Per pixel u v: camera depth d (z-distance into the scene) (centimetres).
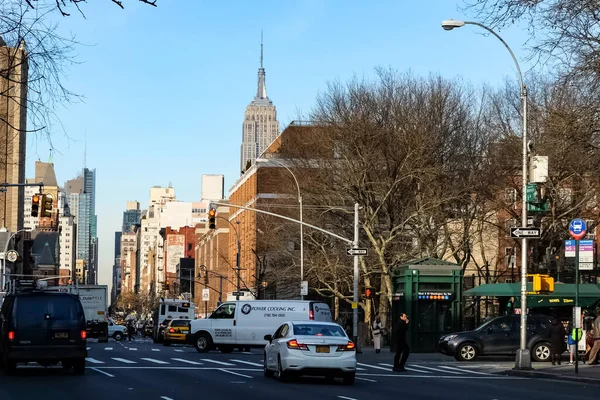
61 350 2464
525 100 3131
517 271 6141
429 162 5281
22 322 2450
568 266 5497
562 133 2777
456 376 2822
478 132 5459
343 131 5388
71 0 1115
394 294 4366
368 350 4812
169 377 2472
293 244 6166
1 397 1812
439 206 5288
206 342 4288
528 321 3653
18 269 13400
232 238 10719
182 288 16412
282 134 6009
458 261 5419
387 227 5672
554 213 4984
